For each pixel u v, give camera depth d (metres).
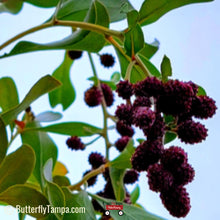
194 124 0.42
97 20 0.47
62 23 0.45
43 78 0.41
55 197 0.42
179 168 0.41
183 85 0.41
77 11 0.49
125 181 0.48
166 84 0.42
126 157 0.47
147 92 0.42
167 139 0.45
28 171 0.42
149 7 0.46
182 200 0.41
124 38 0.44
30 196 0.41
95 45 0.47
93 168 0.49
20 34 0.45
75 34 0.47
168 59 0.42
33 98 0.42
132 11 0.44
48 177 0.43
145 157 0.42
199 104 0.42
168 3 0.46
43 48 0.46
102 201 0.45
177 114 0.41
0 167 0.42
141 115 0.41
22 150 0.42
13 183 0.42
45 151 0.50
